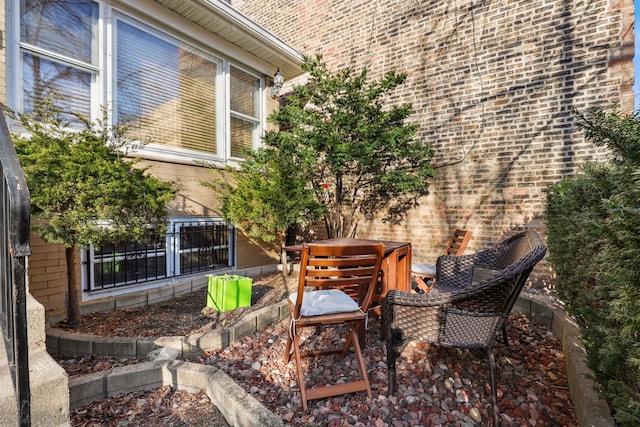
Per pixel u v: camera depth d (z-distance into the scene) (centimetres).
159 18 471
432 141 608
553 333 305
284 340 304
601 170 194
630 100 444
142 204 311
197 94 540
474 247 562
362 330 279
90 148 291
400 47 645
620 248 123
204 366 240
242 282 379
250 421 179
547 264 469
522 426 185
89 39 411
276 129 682
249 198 481
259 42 573
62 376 154
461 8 576
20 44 354
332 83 550
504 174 538
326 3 748
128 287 430
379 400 210
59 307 357
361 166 586
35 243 342
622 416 122
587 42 473
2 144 120
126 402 222
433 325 209
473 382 226
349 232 697
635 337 121
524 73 520
